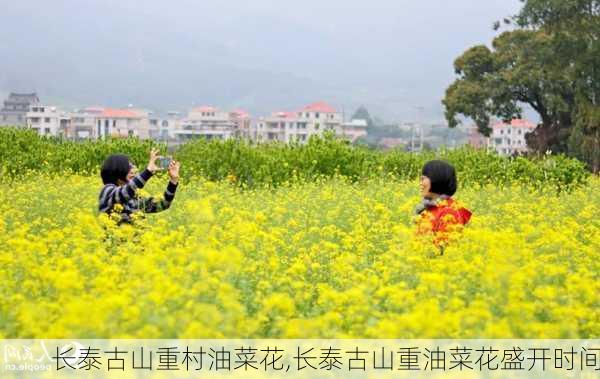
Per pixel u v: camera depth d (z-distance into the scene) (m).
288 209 11.74
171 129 150.38
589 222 11.64
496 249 6.65
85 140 22.06
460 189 17.11
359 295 5.23
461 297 5.95
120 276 6.24
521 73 52.00
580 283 5.85
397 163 20.81
